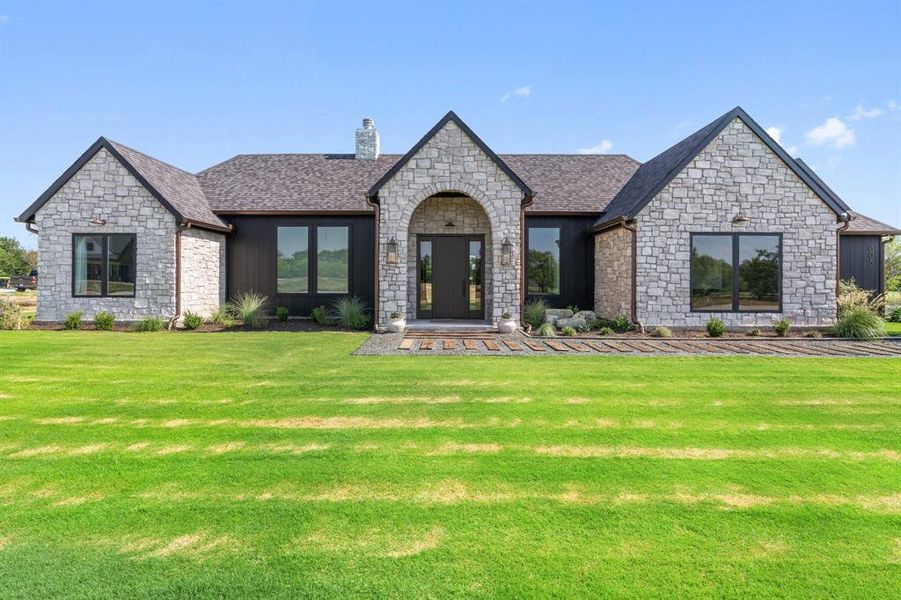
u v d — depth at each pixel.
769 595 2.87
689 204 15.27
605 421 6.09
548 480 4.40
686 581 2.99
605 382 8.14
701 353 11.09
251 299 17.42
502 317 14.80
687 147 16.48
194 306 16.61
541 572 3.06
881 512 3.86
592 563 3.16
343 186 19.19
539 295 18.30
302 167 20.61
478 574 3.03
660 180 15.62
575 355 10.78
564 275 18.31
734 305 15.32
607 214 17.50
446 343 12.55
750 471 4.62
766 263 15.36
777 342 13.10
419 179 15.25
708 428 5.85
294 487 4.23
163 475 4.46
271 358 10.16
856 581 3.00
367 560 3.16
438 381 8.15
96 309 15.92
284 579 2.96
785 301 15.34
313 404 6.75
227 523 3.62
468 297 17.75
